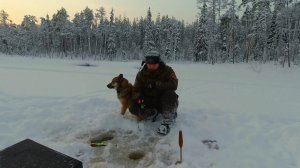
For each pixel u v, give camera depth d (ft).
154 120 16.16
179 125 15.58
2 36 190.19
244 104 24.25
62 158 8.37
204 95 29.07
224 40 145.59
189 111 18.13
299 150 13.24
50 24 206.80
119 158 12.71
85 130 15.25
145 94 15.78
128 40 225.35
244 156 12.80
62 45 203.10
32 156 8.36
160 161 12.34
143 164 12.24
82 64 89.30
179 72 66.39
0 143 13.20
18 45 195.62
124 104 16.44
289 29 96.02
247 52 126.62
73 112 17.47
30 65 71.82
